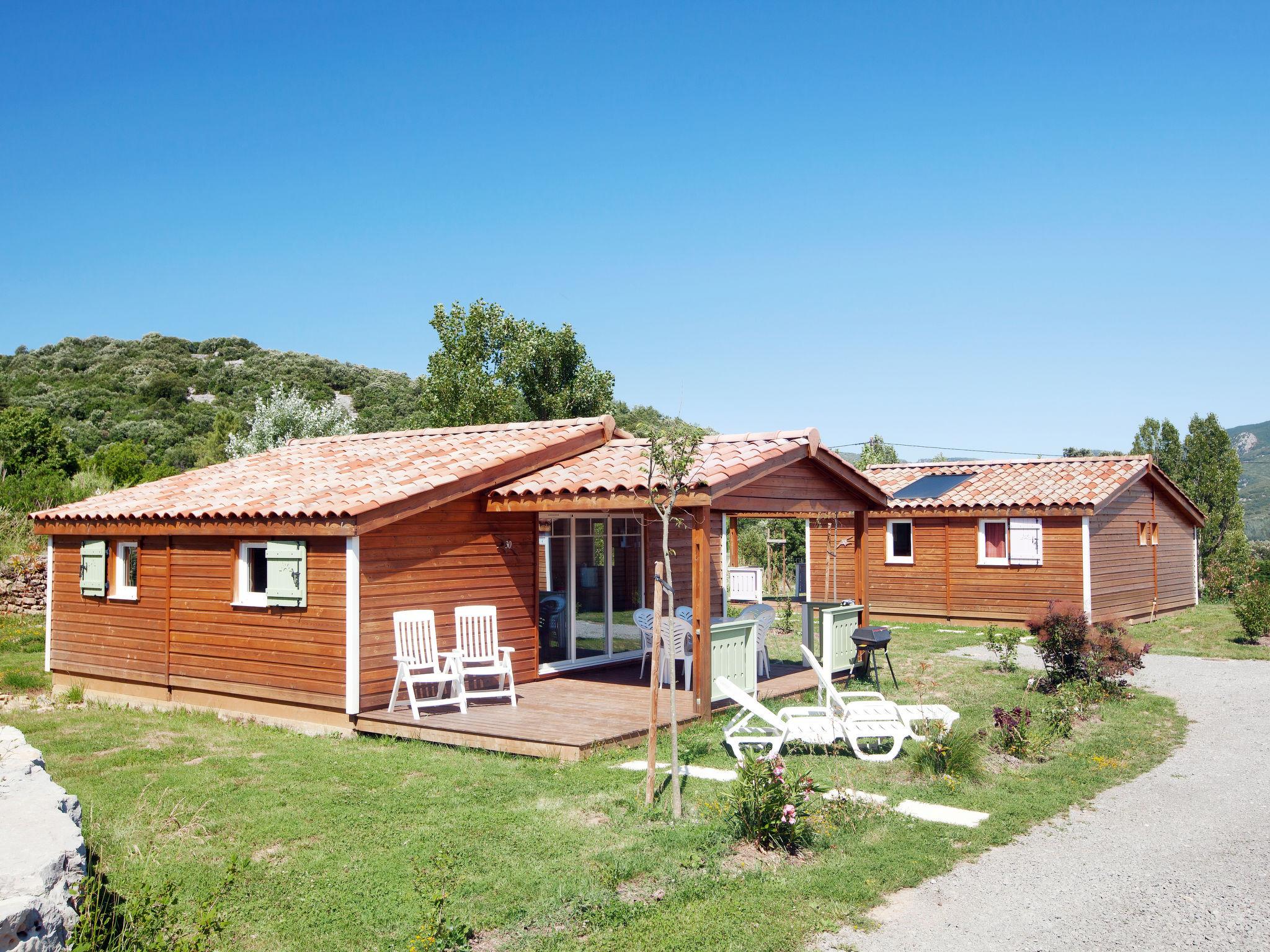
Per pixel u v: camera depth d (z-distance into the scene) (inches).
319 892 231.5
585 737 370.0
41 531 571.5
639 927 212.1
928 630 820.6
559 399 1200.2
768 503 483.2
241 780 335.3
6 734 254.7
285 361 2913.4
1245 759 369.1
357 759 365.4
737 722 374.9
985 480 892.6
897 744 357.1
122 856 255.1
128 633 522.3
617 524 592.1
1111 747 385.7
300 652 435.2
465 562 478.3
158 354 2901.1
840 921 217.8
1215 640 741.9
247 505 457.1
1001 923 216.5
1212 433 1149.7
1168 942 205.5
